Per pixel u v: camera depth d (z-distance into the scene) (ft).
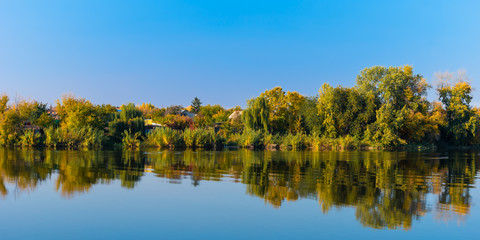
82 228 21.16
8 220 22.71
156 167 55.26
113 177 42.27
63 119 170.91
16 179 39.68
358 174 48.21
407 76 198.49
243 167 56.85
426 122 195.62
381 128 174.91
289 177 44.04
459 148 191.01
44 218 23.26
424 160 80.18
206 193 32.30
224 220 23.13
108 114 191.42
